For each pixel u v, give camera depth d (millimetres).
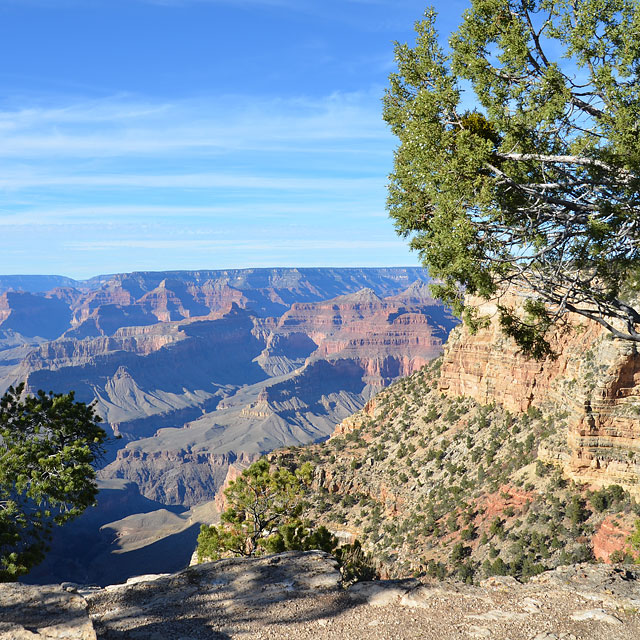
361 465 75062
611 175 15211
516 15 17562
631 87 15188
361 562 24062
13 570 22531
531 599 11453
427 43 18578
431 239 17297
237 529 28031
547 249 15859
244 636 10102
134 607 11328
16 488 23688
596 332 55531
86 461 25672
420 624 10492
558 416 56438
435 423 74438
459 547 49281
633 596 11547
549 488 49188
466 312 19641
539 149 15805
